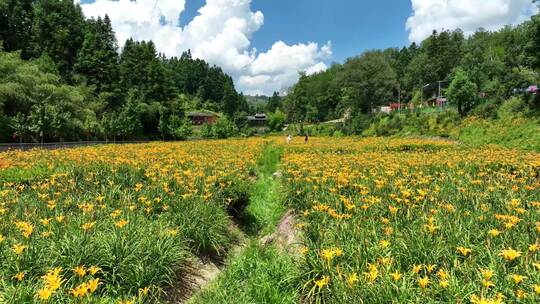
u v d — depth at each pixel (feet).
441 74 289.74
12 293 12.30
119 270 15.92
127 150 56.39
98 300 13.51
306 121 382.22
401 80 339.77
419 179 29.07
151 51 257.55
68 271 14.78
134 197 24.12
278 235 25.93
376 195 23.95
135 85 233.96
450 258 13.64
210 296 17.76
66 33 193.88
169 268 17.37
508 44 267.59
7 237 16.42
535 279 11.30
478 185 26.66
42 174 30.40
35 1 202.08
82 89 173.27
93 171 30.40
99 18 268.21
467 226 16.63
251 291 17.52
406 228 16.89
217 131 222.69
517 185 27.04
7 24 175.63
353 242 15.98
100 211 20.44
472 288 11.38
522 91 128.16
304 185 30.27
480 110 120.88
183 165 39.04
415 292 11.60
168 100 241.35
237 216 31.42
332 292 12.80
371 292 11.75
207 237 22.70
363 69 264.93
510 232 15.08
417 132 136.56
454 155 50.39
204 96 471.21
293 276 16.52
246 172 39.55
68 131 127.13
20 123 103.96
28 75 121.39
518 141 81.20
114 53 219.00
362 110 276.41
